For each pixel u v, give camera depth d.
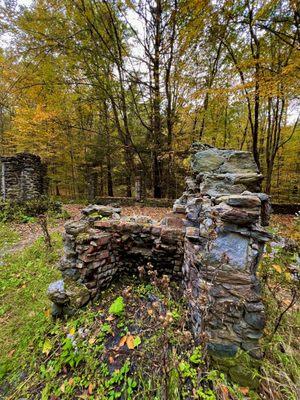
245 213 1.45
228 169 2.97
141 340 1.84
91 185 10.72
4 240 4.99
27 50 7.51
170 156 9.31
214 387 1.36
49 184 13.88
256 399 1.32
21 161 8.83
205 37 7.77
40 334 2.04
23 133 10.45
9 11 6.96
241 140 12.38
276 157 11.58
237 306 1.42
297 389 1.32
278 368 1.44
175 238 2.70
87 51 8.33
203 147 4.25
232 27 7.40
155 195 10.82
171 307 2.21
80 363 1.72
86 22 8.09
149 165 11.76
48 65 8.11
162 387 1.30
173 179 11.02
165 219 3.04
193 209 2.50
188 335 1.33
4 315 2.41
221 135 11.18
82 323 2.11
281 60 6.95
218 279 1.47
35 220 6.59
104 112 10.91
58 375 1.65
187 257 2.28
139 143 11.08
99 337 1.93
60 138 11.12
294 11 5.43
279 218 6.30
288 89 5.01
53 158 12.28
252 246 1.47
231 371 1.42
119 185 14.87
